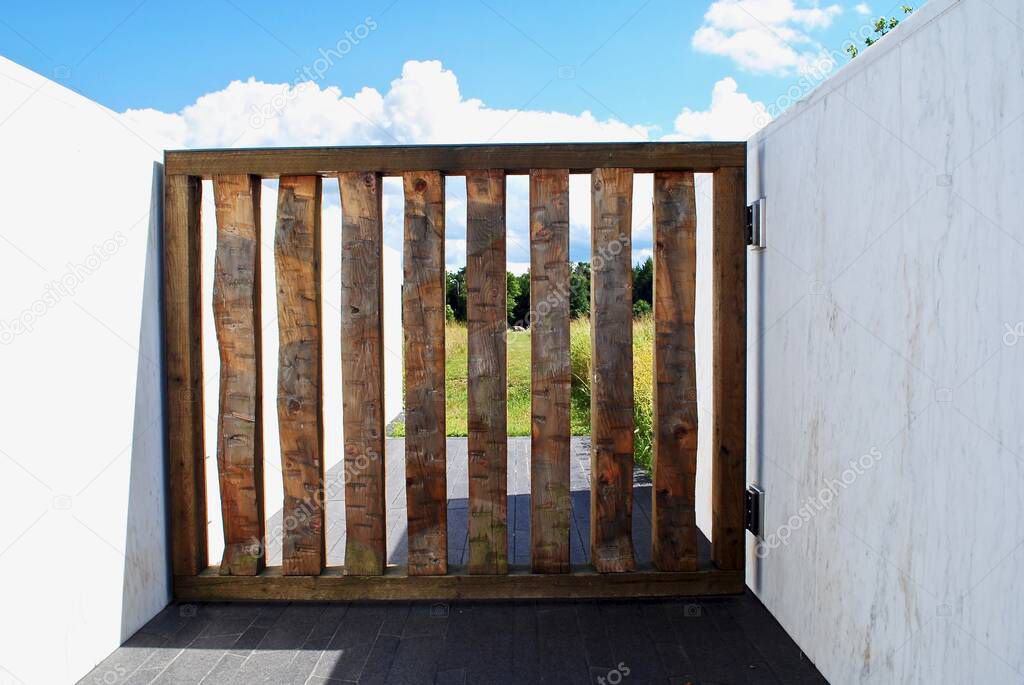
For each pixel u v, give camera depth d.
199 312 3.01
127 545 2.62
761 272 2.91
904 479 1.75
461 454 6.21
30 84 2.10
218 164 2.91
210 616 2.82
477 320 2.95
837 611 2.17
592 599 2.96
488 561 2.98
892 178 1.81
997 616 1.36
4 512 1.96
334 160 2.92
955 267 1.51
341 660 2.43
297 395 2.96
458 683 2.26
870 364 1.94
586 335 8.62
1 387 1.96
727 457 2.98
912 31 1.70
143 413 2.75
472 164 2.92
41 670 2.10
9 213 2.01
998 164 1.36
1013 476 1.31
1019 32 1.29
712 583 2.99
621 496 2.97
